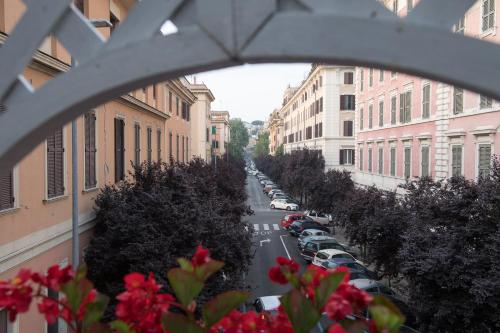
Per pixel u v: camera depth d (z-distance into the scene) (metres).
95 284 11.80
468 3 2.26
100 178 14.43
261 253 28.05
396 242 17.45
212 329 2.65
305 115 67.38
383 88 30.94
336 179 35.25
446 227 12.69
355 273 18.66
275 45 2.37
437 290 12.03
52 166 10.97
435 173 22.86
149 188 13.76
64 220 11.67
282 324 2.55
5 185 8.72
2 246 8.56
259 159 120.31
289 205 48.81
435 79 2.33
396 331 2.09
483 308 11.27
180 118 33.41
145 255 10.89
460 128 20.73
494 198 11.52
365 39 2.30
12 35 2.63
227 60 2.42
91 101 2.62
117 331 2.72
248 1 2.38
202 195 17.03
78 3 12.66
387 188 29.91
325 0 2.36
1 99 2.67
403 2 26.47
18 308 2.49
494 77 2.22
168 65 2.48
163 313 2.56
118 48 2.53
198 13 2.44
